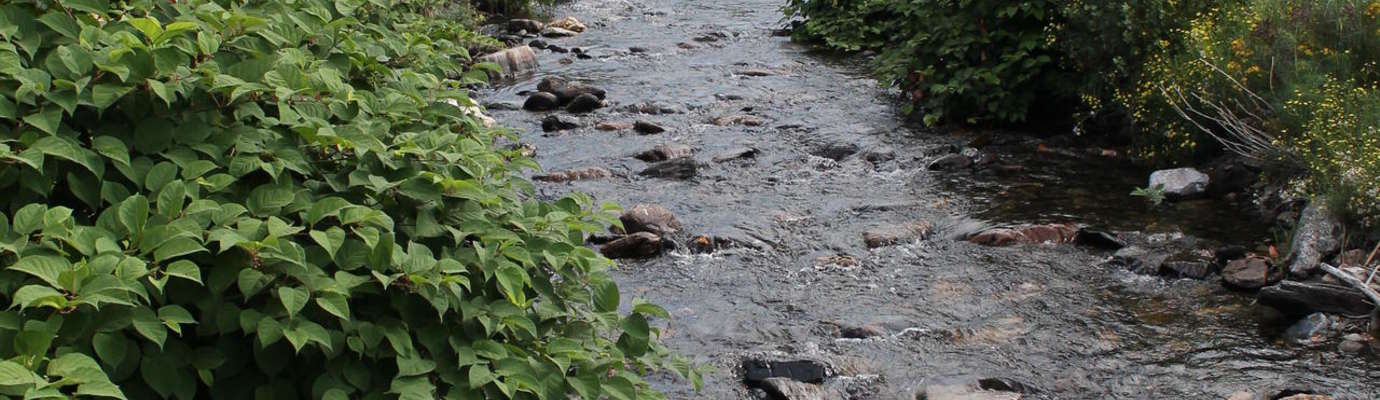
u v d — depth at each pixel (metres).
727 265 6.50
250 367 2.93
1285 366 4.99
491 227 3.32
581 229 3.63
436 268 3.01
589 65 12.58
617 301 3.57
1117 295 5.89
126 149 2.90
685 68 12.29
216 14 3.38
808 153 8.88
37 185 2.82
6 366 2.22
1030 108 9.66
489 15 16.00
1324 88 6.87
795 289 6.11
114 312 2.62
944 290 6.02
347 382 2.95
